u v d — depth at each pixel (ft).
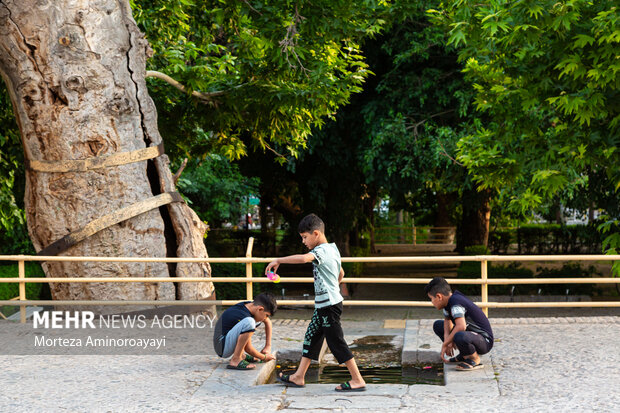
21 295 28.43
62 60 27.96
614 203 43.73
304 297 51.98
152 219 29.25
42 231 28.86
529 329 26.35
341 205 65.46
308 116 40.50
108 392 18.01
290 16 35.63
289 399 17.26
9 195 40.04
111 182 28.43
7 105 38.65
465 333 19.74
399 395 17.46
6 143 40.04
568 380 18.53
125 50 29.37
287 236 83.05
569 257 27.43
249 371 20.17
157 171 30.17
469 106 52.90
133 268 28.73
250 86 37.42
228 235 92.63
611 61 26.11
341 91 38.04
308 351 18.54
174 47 41.73
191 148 45.29
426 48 50.34
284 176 67.31
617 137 28.89
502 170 32.12
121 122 28.84
